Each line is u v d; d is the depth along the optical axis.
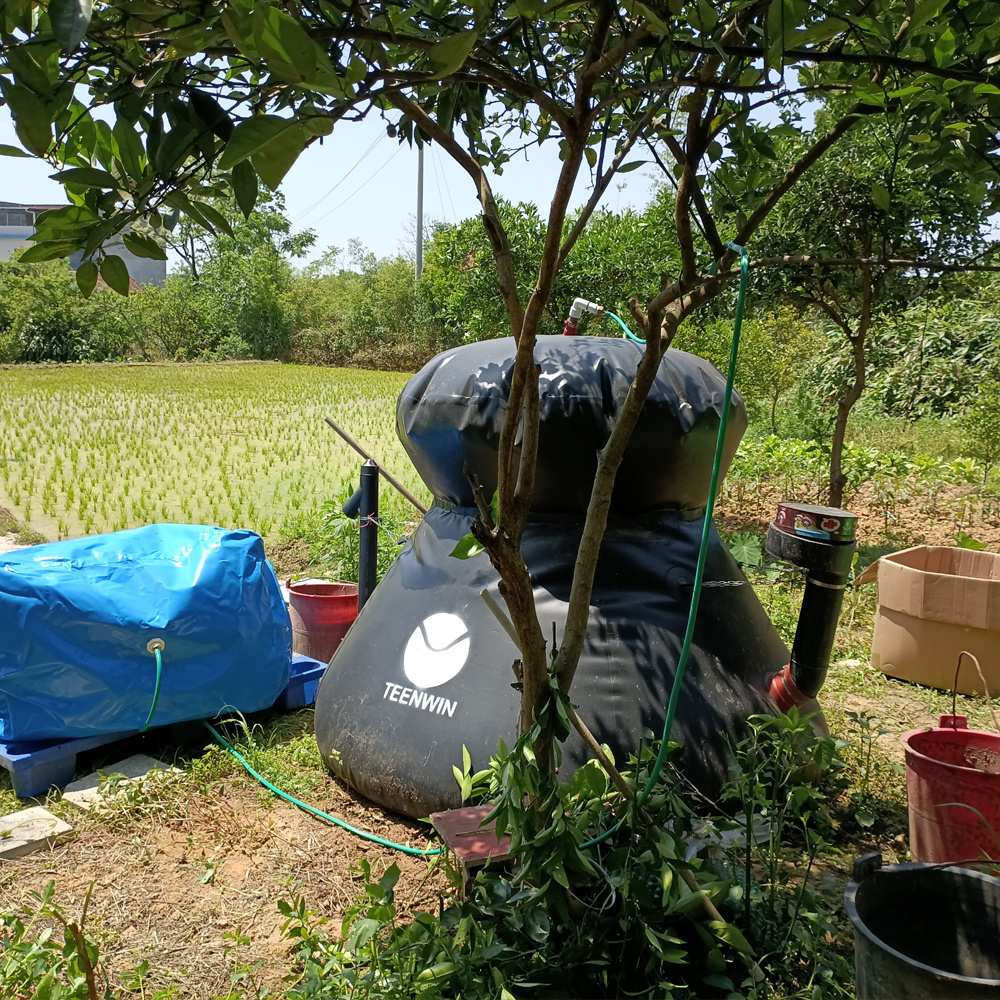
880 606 5.54
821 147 2.21
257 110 1.40
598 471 2.41
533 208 13.61
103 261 1.39
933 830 3.23
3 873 3.22
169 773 3.88
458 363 3.87
